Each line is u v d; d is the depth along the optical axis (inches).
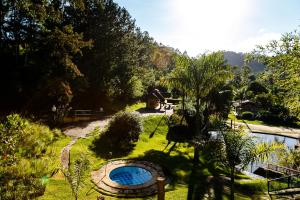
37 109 1114.7
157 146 960.9
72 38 1072.2
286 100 534.9
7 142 547.2
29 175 522.9
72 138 857.5
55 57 1083.3
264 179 717.3
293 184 677.9
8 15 1041.5
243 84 2429.9
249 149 501.7
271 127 1589.6
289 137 1369.3
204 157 861.2
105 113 1385.3
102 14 1438.2
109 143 869.8
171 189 599.5
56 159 648.4
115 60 1577.3
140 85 1836.9
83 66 1371.8
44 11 939.3
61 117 1005.2
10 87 1063.0
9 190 465.4
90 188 560.7
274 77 524.4
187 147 978.1
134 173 694.5
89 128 1008.9
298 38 464.1
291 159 802.8
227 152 505.0
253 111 1977.1
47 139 754.2
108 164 716.0
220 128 544.1
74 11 1358.3
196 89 848.9
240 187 644.1
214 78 826.2
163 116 1358.3
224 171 763.4
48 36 1036.5
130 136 901.2
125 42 1654.8
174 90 2161.7
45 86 1054.4
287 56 470.6
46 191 502.0
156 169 719.7
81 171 443.8
